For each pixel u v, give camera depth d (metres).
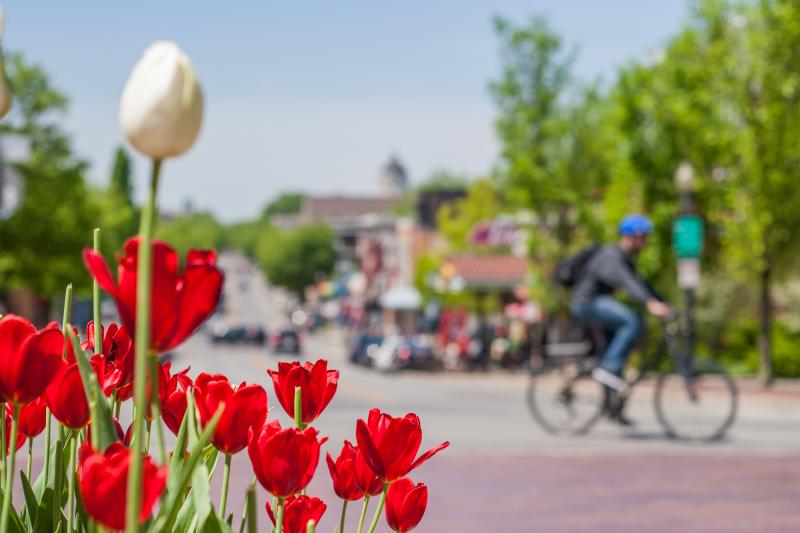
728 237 27.47
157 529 1.09
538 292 37.12
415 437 1.49
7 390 1.25
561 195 35.19
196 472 1.22
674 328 11.70
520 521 7.17
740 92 27.27
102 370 1.42
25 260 46.38
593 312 11.62
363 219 180.25
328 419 14.42
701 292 33.06
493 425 14.04
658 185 29.92
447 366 43.94
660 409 11.88
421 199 106.06
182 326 1.03
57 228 46.53
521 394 25.14
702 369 11.87
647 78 29.42
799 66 26.64
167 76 0.93
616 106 30.16
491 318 54.22
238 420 1.36
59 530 1.44
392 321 92.75
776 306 35.16
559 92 35.94
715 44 27.83
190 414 1.25
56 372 1.28
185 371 1.55
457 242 67.00
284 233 158.12
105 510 1.04
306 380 1.51
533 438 12.16
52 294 47.88
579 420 12.30
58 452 1.40
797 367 30.00
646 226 11.39
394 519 1.56
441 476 9.29
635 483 8.92
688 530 6.89
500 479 9.12
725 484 8.88
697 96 28.03
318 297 153.88
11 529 1.31
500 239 51.09
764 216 26.62
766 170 26.84
